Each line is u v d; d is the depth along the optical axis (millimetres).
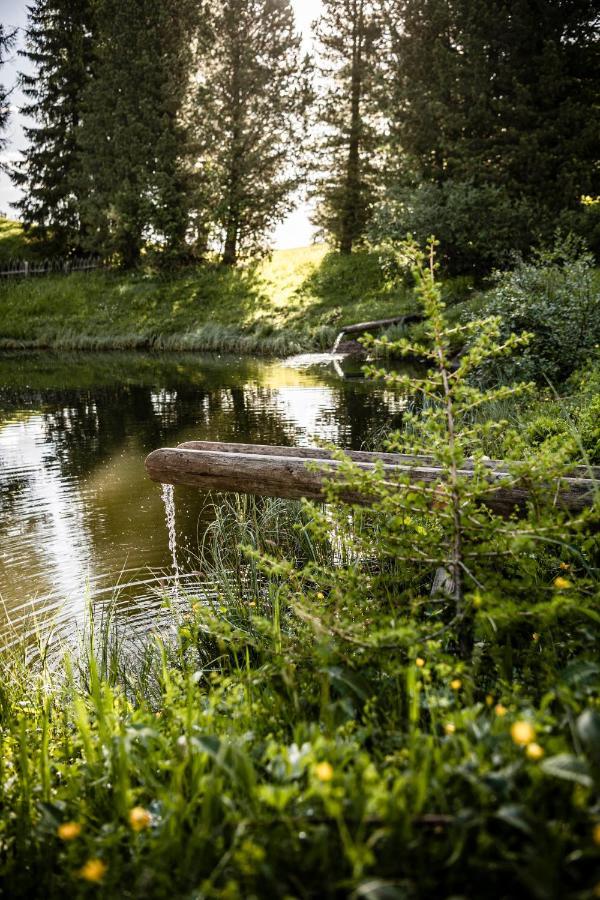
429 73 21859
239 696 2047
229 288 27016
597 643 1931
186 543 5285
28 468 7957
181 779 1553
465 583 2107
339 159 29359
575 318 8594
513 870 1110
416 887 1101
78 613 4141
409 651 1833
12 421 11148
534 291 9453
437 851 1151
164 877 1237
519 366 8492
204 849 1298
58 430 10305
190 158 28875
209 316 24562
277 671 2125
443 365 2340
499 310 9297
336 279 25672
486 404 7434
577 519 2117
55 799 1684
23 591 4516
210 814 1351
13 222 40281
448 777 1296
